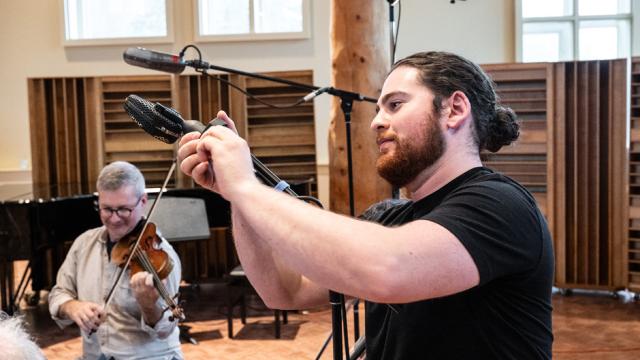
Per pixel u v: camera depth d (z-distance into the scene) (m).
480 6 8.02
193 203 5.10
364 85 4.69
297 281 1.54
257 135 7.23
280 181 1.25
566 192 6.12
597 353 4.49
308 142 7.18
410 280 1.03
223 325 5.33
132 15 8.42
